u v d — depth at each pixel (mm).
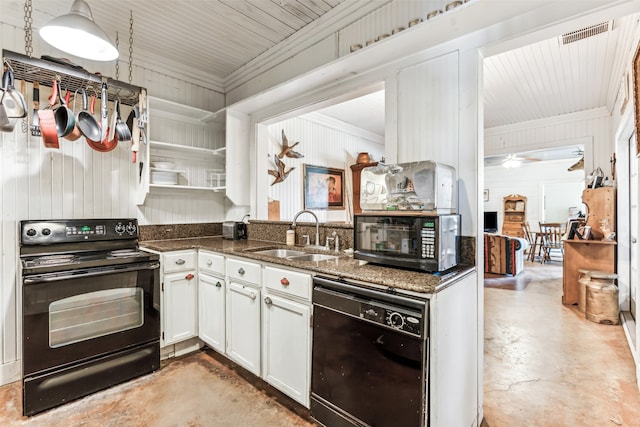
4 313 2223
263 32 2689
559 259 7871
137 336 2236
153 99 2709
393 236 1669
